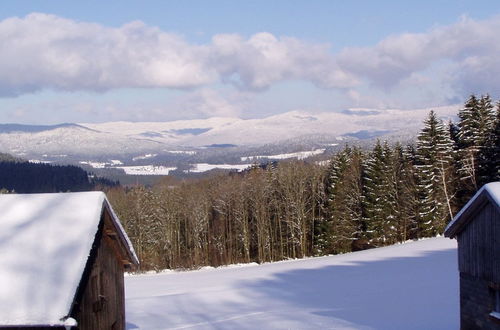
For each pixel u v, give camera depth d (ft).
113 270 64.80
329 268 149.79
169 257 246.47
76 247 52.60
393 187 221.87
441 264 132.26
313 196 236.63
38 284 48.44
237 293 114.93
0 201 59.62
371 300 94.84
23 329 47.57
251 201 253.65
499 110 188.03
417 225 214.69
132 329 81.61
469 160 196.54
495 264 59.21
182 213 264.72
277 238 253.24
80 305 53.78
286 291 113.60
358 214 222.07
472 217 63.46
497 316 58.65
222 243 256.32
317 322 79.20
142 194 262.06
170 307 101.45
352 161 228.63
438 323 73.77
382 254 169.27
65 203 58.65
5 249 52.21
